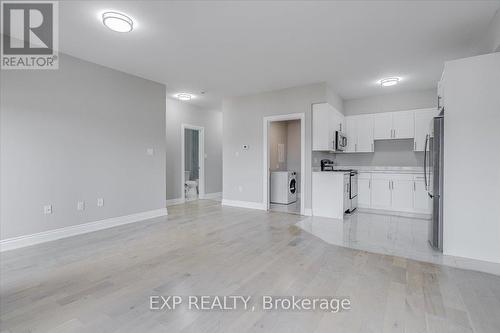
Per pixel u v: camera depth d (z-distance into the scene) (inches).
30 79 127.9
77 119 146.3
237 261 107.9
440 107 128.9
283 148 299.0
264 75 177.0
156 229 157.5
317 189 194.4
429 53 141.6
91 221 152.9
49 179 134.6
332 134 199.6
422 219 182.9
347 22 110.4
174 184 251.3
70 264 104.4
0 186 118.3
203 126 284.4
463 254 111.1
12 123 121.9
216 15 104.9
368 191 223.5
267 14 104.3
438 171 119.6
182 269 99.9
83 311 72.1
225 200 243.1
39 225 130.9
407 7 99.6
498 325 66.0
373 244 130.0
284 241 134.4
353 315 70.4
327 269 100.1
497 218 105.3
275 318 69.2
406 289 84.7
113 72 164.7
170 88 208.7
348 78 182.4
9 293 81.7
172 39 125.3
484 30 117.0
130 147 174.7
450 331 63.6
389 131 222.2
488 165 106.3
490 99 105.6
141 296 80.3
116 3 96.3
